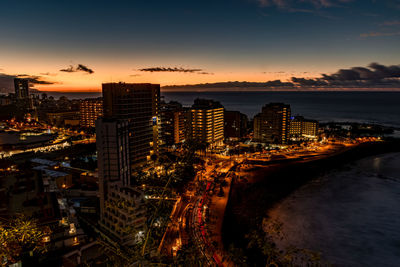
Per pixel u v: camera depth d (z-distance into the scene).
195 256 35.53
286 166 191.38
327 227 111.75
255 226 106.38
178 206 113.56
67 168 142.62
